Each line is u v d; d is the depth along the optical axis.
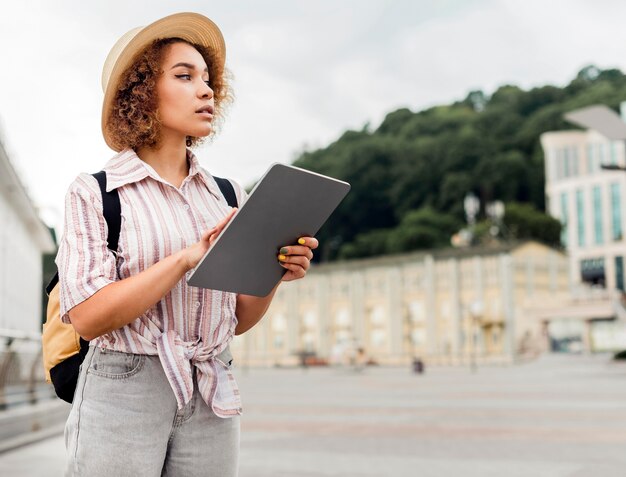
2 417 8.27
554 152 104.44
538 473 7.05
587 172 101.88
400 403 17.20
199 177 2.28
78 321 1.94
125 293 1.91
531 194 117.50
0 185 21.25
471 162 119.94
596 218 96.44
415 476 6.89
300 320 82.38
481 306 66.12
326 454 8.45
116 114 2.21
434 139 124.06
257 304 2.29
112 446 2.01
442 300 73.12
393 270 76.31
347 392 23.11
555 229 100.94
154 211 2.11
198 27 2.28
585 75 149.88
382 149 123.38
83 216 2.03
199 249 1.96
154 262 2.08
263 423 12.44
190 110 2.20
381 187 122.44
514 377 32.53
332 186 2.05
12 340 9.07
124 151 2.18
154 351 2.05
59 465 7.00
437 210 118.62
